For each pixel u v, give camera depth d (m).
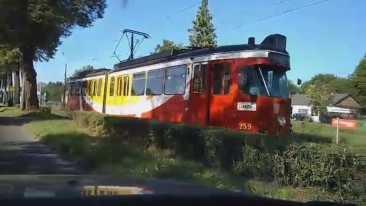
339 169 8.57
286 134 15.34
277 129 15.15
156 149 14.97
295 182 9.38
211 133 11.95
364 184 8.27
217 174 10.48
